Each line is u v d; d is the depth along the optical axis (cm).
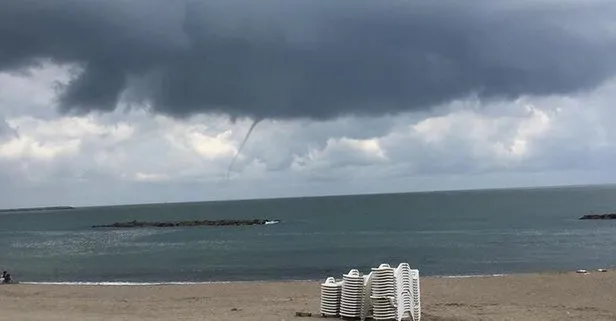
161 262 5072
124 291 2478
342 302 1548
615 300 2041
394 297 1451
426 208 16450
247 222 12119
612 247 5562
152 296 2267
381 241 6838
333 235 8112
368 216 13175
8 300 2094
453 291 2292
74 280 3734
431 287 2417
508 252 5228
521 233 7412
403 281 1471
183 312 1728
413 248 5853
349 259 4984
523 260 4597
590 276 2711
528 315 1667
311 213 15925
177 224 12369
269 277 3784
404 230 8600
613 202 16838
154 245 7394
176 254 5909
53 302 2022
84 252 6538
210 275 3962
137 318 1603
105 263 5103
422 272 3912
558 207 14462
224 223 12150
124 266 4772
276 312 1686
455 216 11912
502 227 8525
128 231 11250
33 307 1880
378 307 1457
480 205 17275
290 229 9850
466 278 2742
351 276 1536
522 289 2341
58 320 1562
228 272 4147
